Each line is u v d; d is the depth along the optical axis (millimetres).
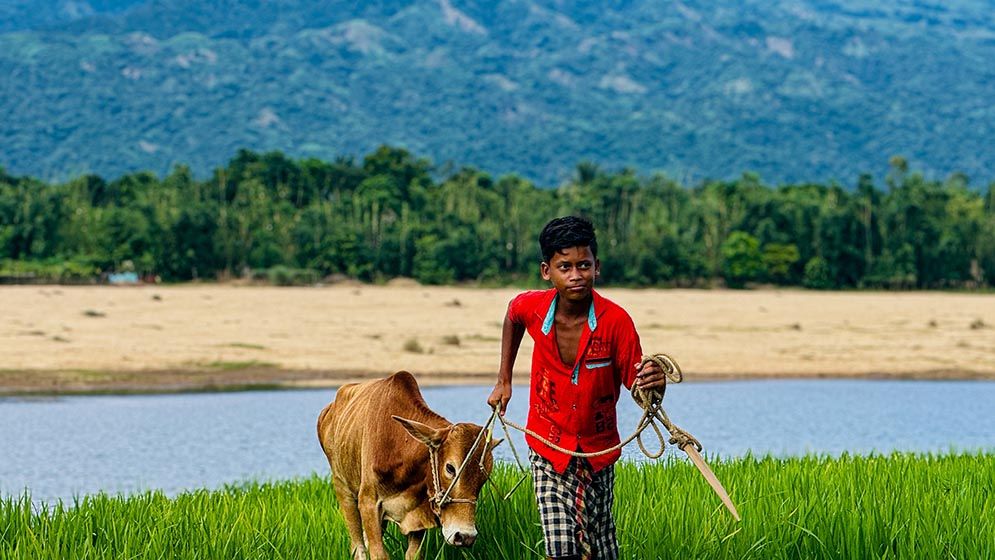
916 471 10109
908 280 125250
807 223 127562
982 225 131375
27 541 7398
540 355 6207
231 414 21594
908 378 31047
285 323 45969
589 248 6035
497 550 7391
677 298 88375
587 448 6203
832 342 41281
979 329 49938
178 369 29062
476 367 30469
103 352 31844
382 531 7148
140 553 7266
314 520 8289
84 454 16656
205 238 109750
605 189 138375
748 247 122000
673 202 137875
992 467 10570
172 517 8203
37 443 17688
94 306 56812
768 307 72188
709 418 21750
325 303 66188
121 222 110250
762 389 27750
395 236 118062
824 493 8555
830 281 123750
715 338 42219
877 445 18344
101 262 108500
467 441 6434
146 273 107938
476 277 118750
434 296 81000
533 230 123062
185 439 18219
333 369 29672
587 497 6199
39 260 111562
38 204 116750
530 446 6285
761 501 8195
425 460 6602
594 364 6098
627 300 81000
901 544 7160
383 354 33000
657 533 7500
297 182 140625
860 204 129875
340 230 115562
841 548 7172
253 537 7691
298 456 16750
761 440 18734
